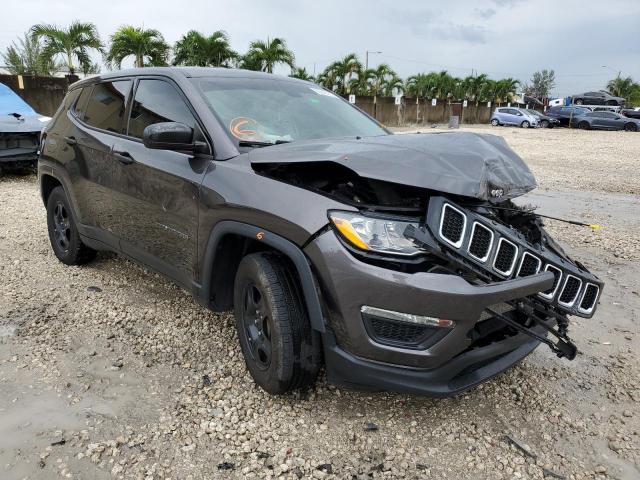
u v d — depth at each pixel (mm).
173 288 4523
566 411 3014
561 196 9875
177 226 3379
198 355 3443
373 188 2709
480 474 2498
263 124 3463
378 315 2438
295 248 2617
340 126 3814
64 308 4074
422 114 40125
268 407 2910
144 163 3602
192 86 3523
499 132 31609
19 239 5859
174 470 2443
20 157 9289
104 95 4375
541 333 2967
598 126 35719
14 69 23953
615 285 5023
